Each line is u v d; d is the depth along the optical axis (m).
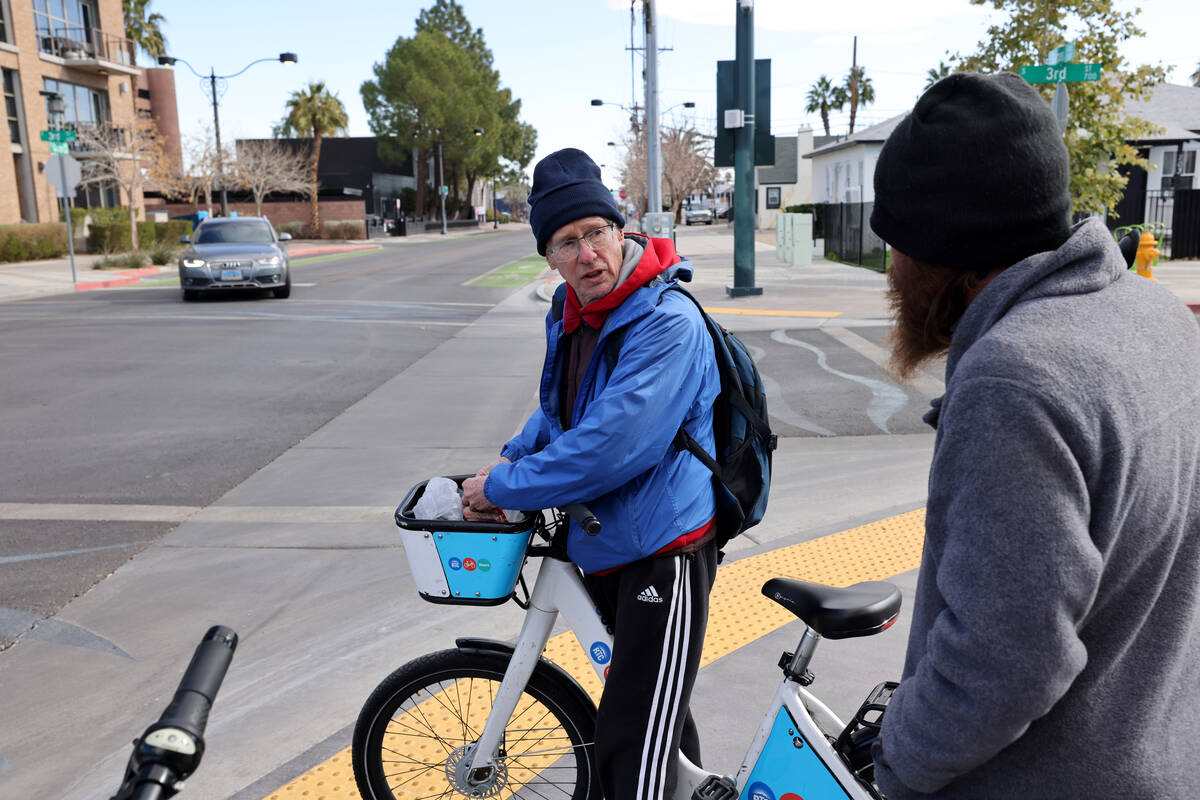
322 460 6.46
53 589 4.29
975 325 1.17
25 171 32.25
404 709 2.53
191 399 8.54
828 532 4.79
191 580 4.38
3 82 30.92
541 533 2.20
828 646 3.52
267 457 6.56
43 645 3.74
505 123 87.88
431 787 2.50
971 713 1.07
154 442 6.99
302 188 50.06
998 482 1.03
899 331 1.35
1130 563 1.08
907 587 4.06
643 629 2.02
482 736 2.26
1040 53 11.78
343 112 52.16
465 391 8.84
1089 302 1.11
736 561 4.41
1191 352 1.15
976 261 1.19
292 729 3.10
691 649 2.05
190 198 48.94
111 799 1.00
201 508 5.45
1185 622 1.13
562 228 2.00
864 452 6.37
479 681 2.76
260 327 13.50
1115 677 1.12
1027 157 1.13
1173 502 1.09
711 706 3.12
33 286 20.77
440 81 70.50
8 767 2.92
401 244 47.94
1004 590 1.02
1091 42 11.84
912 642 1.28
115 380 9.46
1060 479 1.02
